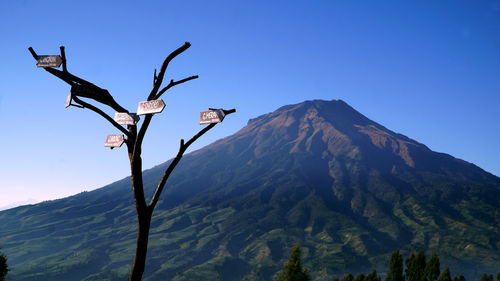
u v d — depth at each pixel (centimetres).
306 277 5172
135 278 772
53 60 795
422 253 8400
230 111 827
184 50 834
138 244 787
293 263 5181
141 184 811
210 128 831
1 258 1201
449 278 7044
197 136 835
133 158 814
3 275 1204
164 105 783
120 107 866
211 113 816
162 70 834
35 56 809
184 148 834
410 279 8362
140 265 779
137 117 838
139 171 814
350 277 7331
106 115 845
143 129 819
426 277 7981
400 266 8200
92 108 836
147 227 797
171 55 829
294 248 5288
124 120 841
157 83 834
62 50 803
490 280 7106
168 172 825
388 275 8250
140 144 819
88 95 845
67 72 807
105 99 862
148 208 802
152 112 796
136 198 800
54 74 803
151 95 830
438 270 7888
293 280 5097
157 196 820
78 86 830
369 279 6994
